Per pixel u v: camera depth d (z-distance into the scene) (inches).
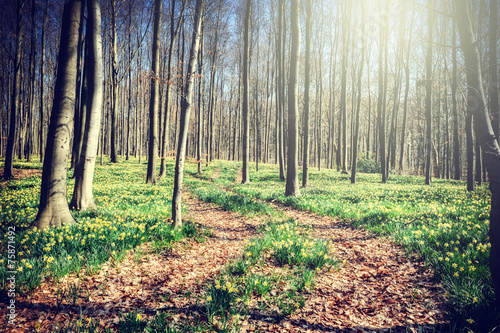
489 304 125.7
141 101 1336.1
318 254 202.5
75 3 256.2
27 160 979.3
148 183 650.2
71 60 256.1
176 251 224.8
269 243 232.8
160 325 118.1
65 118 254.1
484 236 211.0
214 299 138.9
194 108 1262.3
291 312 137.9
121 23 939.3
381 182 842.8
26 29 935.0
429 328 122.6
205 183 739.4
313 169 1232.8
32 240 194.5
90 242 195.0
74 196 324.8
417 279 171.6
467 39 129.1
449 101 1135.0
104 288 154.9
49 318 125.3
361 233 281.1
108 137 1605.6
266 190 592.1
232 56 1417.3
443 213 307.0
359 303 149.5
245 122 729.0
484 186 681.6
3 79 1209.4
